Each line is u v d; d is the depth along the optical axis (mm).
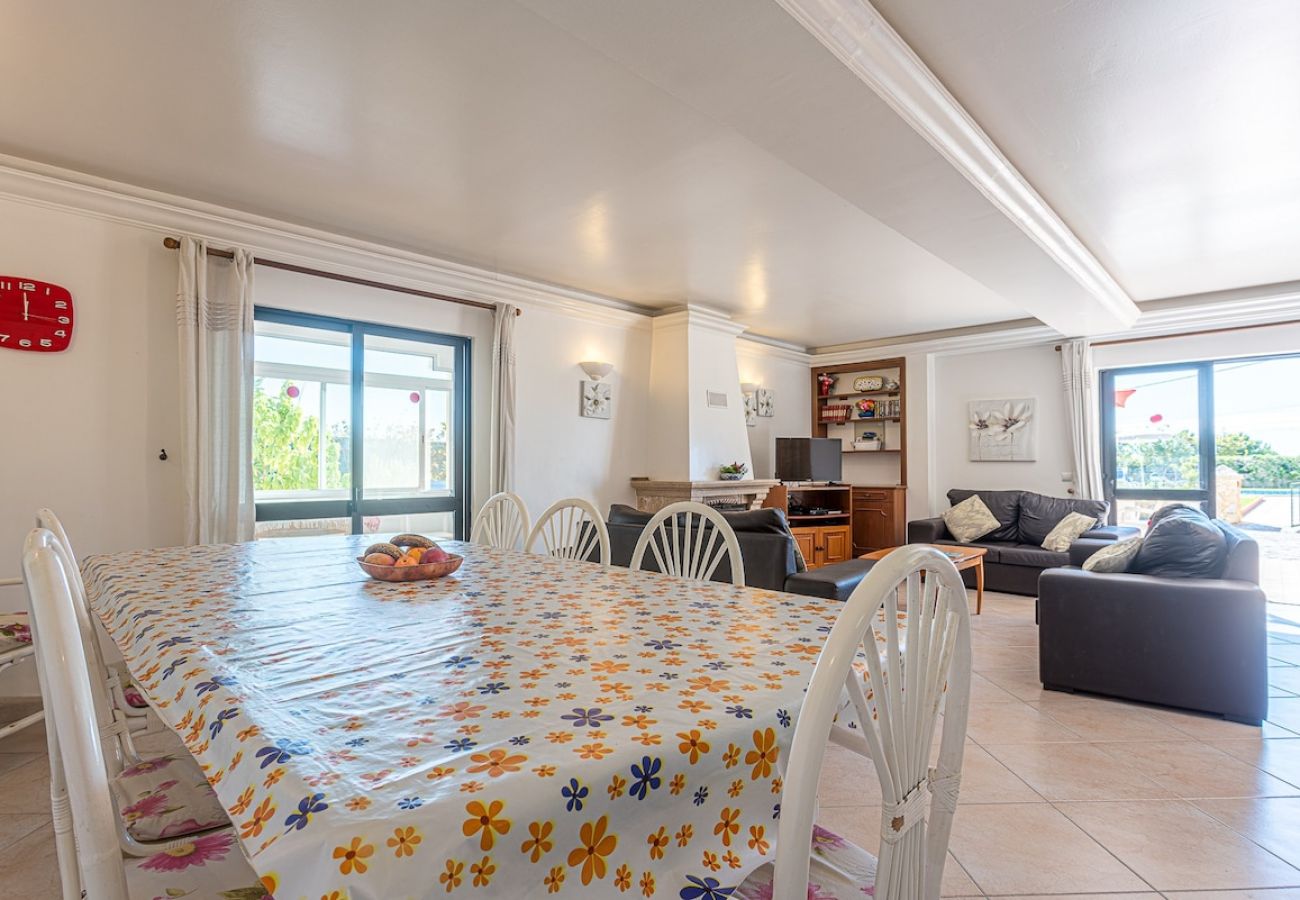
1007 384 6598
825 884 903
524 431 4922
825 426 7859
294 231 3758
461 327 4688
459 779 606
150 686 1007
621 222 3785
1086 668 3104
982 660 3701
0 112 2609
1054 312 4961
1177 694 2893
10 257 2980
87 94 2488
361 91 2467
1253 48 2098
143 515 3291
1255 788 2215
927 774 790
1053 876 1731
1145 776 2307
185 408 3293
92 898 657
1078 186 3158
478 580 1714
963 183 2676
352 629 1188
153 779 1202
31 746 2545
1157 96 2385
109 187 3178
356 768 629
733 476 5801
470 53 2234
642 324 5809
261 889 891
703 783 716
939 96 2260
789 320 6359
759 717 783
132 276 3291
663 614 1317
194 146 2889
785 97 2066
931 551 748
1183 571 3076
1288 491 5230
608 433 5516
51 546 874
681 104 2547
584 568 1921
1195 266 4500
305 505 3984
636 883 650
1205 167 2965
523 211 3621
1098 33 2031
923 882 853
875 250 4254
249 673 927
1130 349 5820
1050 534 5684
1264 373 5344
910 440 7078
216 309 3498
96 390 3180
